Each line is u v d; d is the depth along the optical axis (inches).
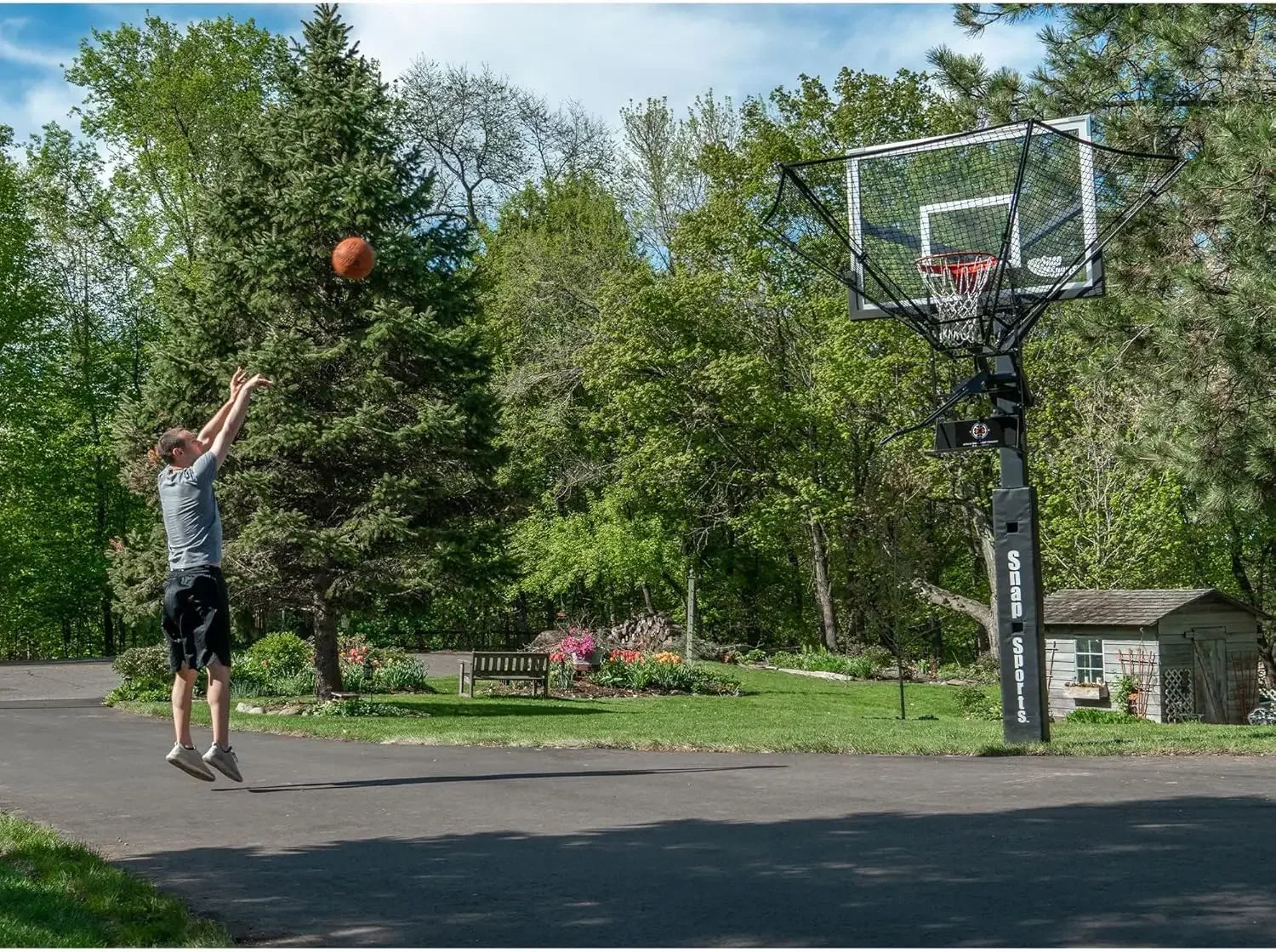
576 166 1937.7
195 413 826.8
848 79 1598.2
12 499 1920.5
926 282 622.5
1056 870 250.7
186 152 1556.3
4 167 1686.8
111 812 352.2
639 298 1596.9
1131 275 753.6
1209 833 290.8
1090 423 1300.4
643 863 268.4
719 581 2016.5
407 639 1814.7
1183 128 759.7
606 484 1737.2
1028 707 548.4
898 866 257.9
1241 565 1649.9
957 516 1584.6
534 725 684.7
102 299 1875.0
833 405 1492.4
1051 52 820.0
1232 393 679.1
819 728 677.3
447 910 231.3
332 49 868.0
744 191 1642.5
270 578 820.6
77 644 2315.5
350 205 803.4
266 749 536.7
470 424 827.4
